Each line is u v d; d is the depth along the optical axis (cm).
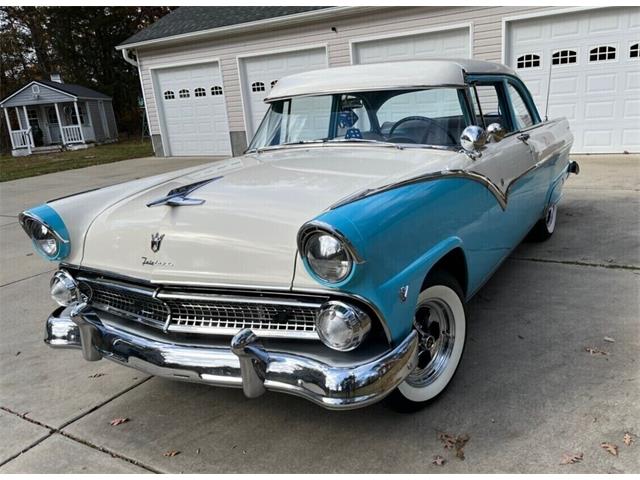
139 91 3350
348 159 287
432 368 256
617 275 399
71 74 3284
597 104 909
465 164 269
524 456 216
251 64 1294
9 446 252
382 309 197
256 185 250
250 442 241
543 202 429
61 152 2348
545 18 914
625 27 855
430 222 228
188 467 228
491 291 386
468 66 324
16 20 3347
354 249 182
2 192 1116
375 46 1104
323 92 338
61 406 285
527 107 414
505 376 274
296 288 200
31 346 363
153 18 3472
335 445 233
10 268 558
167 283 225
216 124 1419
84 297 266
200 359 213
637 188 665
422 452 223
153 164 1398
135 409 277
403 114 311
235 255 212
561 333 316
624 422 232
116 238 247
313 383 193
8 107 2598
